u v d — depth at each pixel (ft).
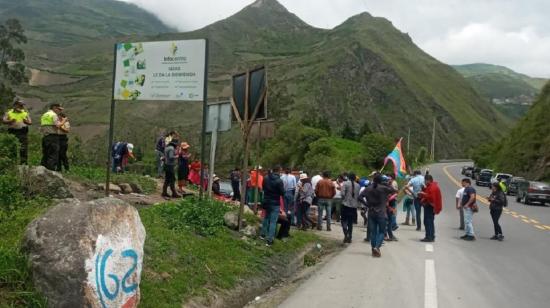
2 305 16.72
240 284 28.91
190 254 28.63
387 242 50.44
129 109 429.79
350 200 49.47
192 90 38.22
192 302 23.88
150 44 38.70
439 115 594.24
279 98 459.73
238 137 264.93
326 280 33.35
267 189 38.55
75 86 636.89
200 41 37.91
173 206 37.40
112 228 19.08
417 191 61.62
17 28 195.21
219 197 65.67
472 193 53.93
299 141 201.98
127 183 46.75
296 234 46.50
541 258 43.65
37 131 64.39
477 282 33.40
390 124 549.95
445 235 57.31
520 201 127.24
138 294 20.44
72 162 65.36
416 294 29.73
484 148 331.16
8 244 20.99
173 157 46.85
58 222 18.22
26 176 30.96
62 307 17.43
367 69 608.19
